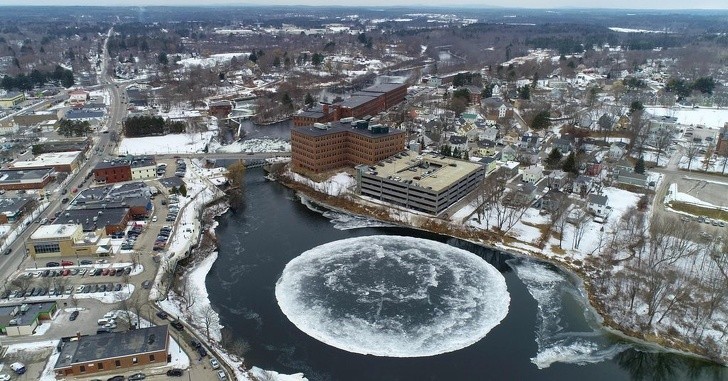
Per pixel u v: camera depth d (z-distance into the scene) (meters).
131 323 128.25
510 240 190.88
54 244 162.00
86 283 148.50
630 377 122.81
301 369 122.06
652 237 171.75
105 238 174.62
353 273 167.88
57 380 108.50
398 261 176.50
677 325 139.75
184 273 163.25
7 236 175.88
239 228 199.88
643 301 149.00
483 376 121.56
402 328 140.12
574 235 191.12
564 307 151.50
